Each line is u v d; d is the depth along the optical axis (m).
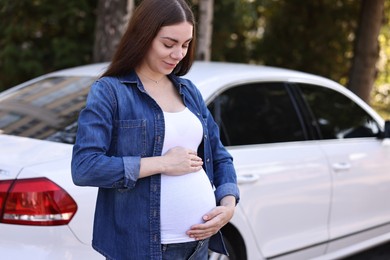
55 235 3.02
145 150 2.34
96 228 2.40
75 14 8.41
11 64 8.34
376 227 5.34
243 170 4.05
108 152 2.34
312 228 4.63
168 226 2.37
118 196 2.34
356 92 9.59
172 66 2.39
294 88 4.85
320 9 10.88
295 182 4.43
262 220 4.19
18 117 4.05
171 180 2.37
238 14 8.84
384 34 11.50
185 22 2.34
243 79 4.42
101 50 7.12
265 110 4.50
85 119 2.28
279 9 11.06
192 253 2.48
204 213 2.44
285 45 11.24
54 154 3.34
